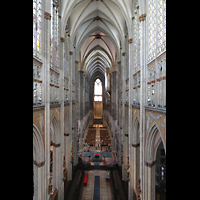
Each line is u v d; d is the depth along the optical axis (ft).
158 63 36.94
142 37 47.01
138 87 55.36
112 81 148.15
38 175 40.83
